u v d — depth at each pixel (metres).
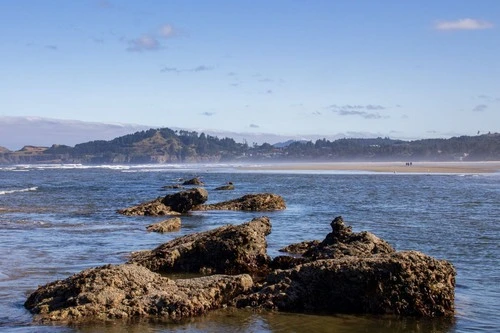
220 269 21.20
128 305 15.61
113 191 71.06
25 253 24.62
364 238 21.39
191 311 15.69
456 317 16.03
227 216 41.22
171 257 21.50
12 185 86.31
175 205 43.00
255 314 16.00
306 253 23.08
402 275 16.38
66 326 14.51
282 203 47.09
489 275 20.78
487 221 37.09
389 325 15.33
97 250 25.58
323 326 15.12
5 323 14.69
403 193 65.88
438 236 30.14
